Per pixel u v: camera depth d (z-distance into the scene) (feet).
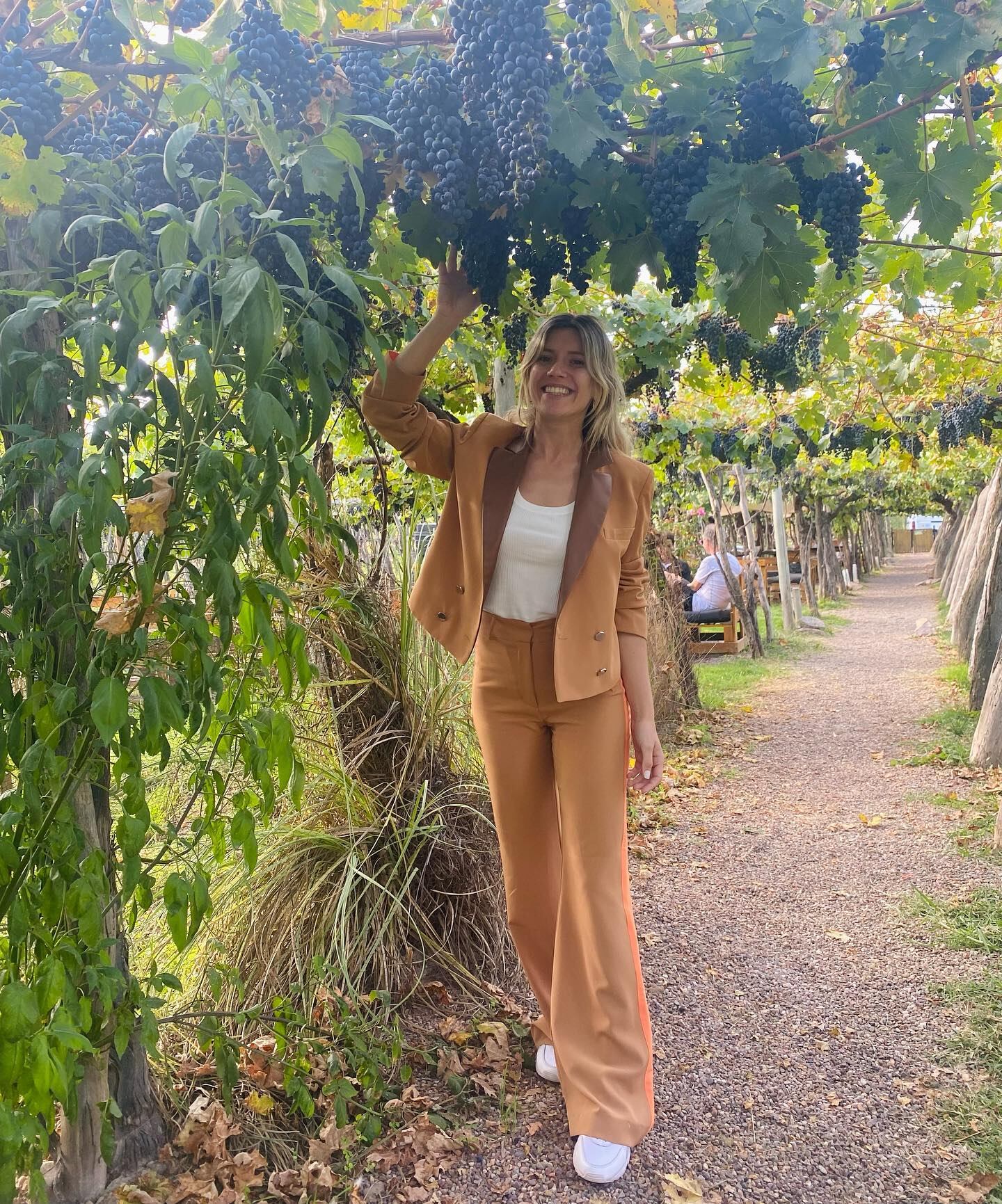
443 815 9.15
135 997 5.18
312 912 8.15
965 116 6.06
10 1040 4.31
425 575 7.02
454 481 6.85
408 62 5.91
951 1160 6.29
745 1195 6.01
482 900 9.18
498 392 12.66
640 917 10.94
